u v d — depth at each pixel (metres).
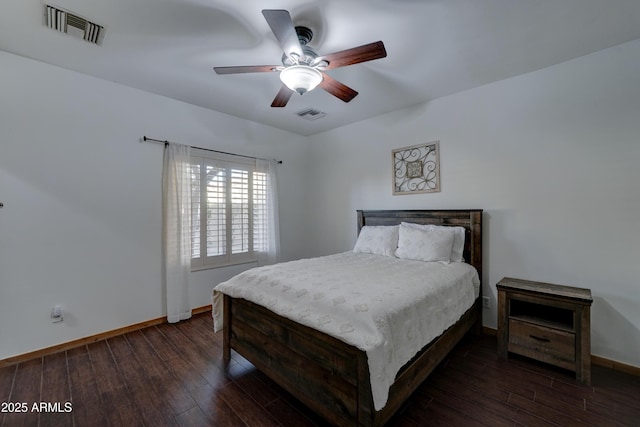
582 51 2.25
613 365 2.19
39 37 2.07
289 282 1.99
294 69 1.87
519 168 2.64
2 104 2.26
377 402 1.29
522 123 2.62
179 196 3.16
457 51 2.24
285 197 4.42
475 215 2.82
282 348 1.81
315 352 1.60
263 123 4.06
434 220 3.15
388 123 3.63
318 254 4.57
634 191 2.13
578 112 2.35
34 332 2.38
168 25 1.92
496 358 2.34
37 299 2.40
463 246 2.86
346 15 1.81
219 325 2.36
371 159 3.84
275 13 1.46
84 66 2.49
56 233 2.49
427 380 2.04
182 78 2.71
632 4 1.72
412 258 2.87
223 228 3.64
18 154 2.32
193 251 3.35
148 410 1.74
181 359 2.35
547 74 2.49
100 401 1.82
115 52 2.27
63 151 2.53
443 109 3.13
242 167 3.86
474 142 2.92
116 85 2.81
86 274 2.64
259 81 2.77
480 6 1.74
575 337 2.02
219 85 2.85
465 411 1.71
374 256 3.08
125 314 2.87
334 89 2.23
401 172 3.51
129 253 2.89
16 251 2.31
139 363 2.28
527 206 2.60
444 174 3.13
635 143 2.12
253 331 2.06
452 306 2.13
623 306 2.17
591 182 2.30
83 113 2.62
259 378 2.09
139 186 2.96
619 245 2.19
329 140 4.39
